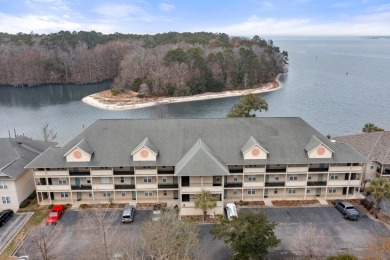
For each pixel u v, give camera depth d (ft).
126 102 522.88
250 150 185.06
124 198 196.44
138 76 599.16
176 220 146.51
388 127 372.79
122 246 146.51
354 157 189.16
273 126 205.87
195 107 495.00
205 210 170.09
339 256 130.31
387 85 638.53
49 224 171.01
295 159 187.32
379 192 172.24
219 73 618.03
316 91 585.63
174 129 203.41
